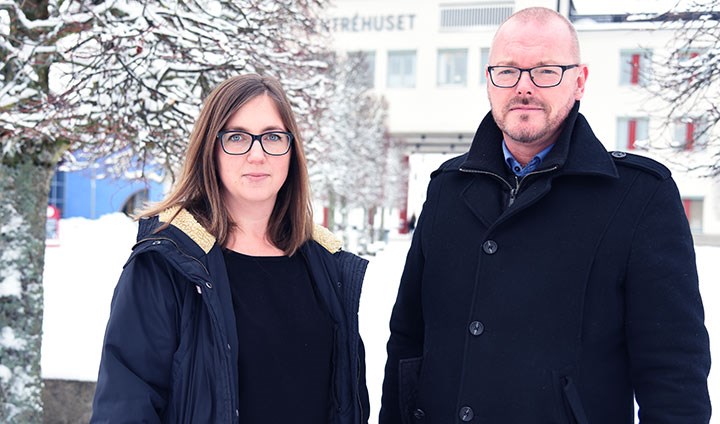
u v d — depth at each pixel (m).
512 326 1.84
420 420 2.03
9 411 4.57
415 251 2.20
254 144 1.91
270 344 1.89
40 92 4.29
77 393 5.41
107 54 4.34
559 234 1.85
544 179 1.87
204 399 1.73
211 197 1.93
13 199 4.63
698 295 1.76
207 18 5.08
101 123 4.66
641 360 1.77
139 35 4.27
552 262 1.84
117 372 1.71
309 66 7.58
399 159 33.22
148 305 1.77
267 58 6.06
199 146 1.96
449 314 1.97
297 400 1.92
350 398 2.04
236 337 1.81
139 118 4.91
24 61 4.05
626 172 1.87
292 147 2.06
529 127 1.86
